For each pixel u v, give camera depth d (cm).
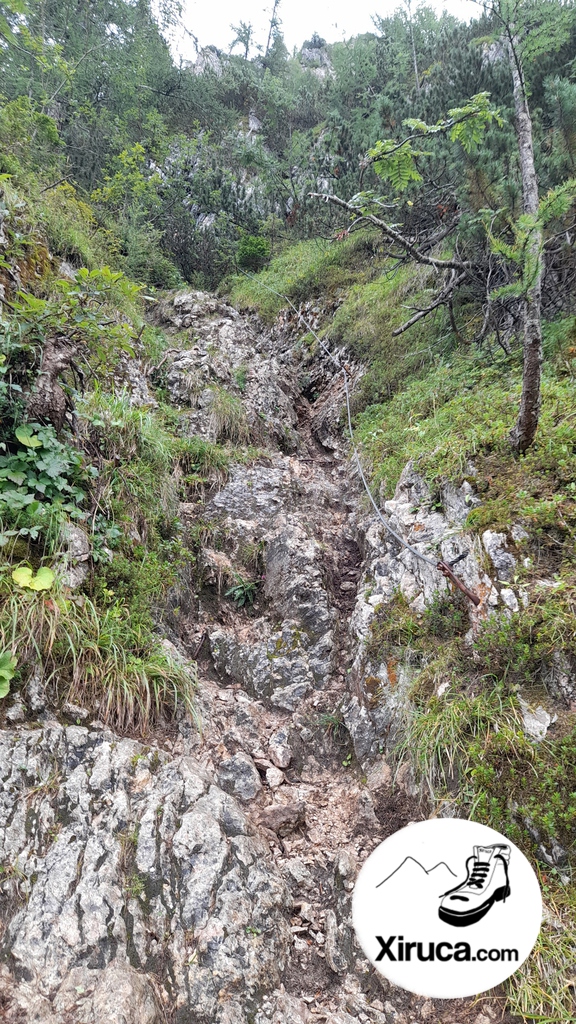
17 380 359
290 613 431
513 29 347
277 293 1004
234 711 369
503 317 553
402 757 311
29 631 289
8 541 318
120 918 229
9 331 348
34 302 355
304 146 1462
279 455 646
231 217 1312
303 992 246
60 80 1220
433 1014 234
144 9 1752
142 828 258
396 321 733
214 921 240
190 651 411
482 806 258
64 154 1134
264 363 792
